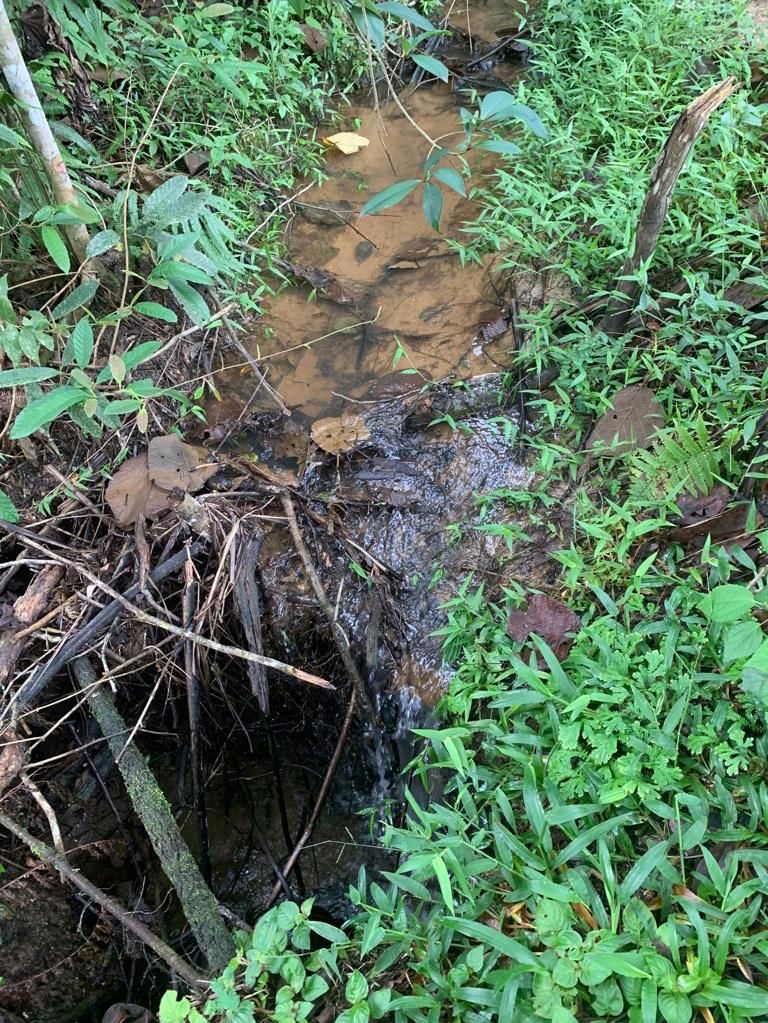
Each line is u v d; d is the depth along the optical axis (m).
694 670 1.99
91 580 2.41
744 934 1.60
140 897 2.57
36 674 2.31
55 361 2.74
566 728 1.92
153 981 2.46
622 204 3.12
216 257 3.16
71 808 2.55
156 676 2.57
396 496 2.80
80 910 2.48
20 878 2.38
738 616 1.71
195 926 2.04
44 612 2.41
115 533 2.58
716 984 1.49
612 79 3.71
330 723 2.75
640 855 1.79
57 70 3.39
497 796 1.89
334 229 3.75
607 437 2.66
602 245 3.23
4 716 2.24
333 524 2.73
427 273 3.51
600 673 2.01
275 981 1.81
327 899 2.59
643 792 1.77
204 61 3.61
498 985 1.59
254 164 3.83
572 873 1.73
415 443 2.93
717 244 2.87
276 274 3.48
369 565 2.68
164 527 2.60
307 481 2.86
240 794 2.84
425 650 2.54
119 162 3.49
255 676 2.46
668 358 2.66
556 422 2.83
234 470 2.83
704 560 2.17
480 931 1.63
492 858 1.79
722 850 1.74
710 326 2.81
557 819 1.78
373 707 2.62
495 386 3.02
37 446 2.68
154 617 2.37
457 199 3.77
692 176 3.11
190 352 3.18
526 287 3.22
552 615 2.27
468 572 2.60
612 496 2.56
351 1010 1.63
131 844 2.64
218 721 2.71
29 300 2.86
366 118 4.33
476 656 2.31
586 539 2.50
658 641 2.15
